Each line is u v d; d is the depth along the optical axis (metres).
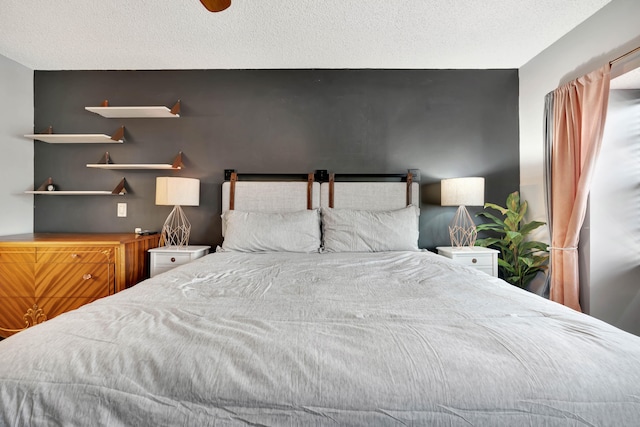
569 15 2.04
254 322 0.86
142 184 2.81
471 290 1.23
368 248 2.34
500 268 2.76
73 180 2.79
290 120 2.79
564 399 0.59
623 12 1.85
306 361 0.66
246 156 2.79
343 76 2.79
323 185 2.71
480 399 0.59
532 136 2.64
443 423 0.57
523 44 2.40
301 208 2.67
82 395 0.60
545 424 0.57
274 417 0.58
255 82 2.79
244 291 1.23
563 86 2.21
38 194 2.78
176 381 0.62
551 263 2.29
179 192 2.43
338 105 2.79
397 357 0.67
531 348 0.70
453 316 0.92
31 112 2.75
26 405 0.59
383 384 0.61
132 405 0.59
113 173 2.80
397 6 1.93
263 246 2.33
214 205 2.80
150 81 2.79
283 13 1.99
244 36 2.26
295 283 1.37
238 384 0.61
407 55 2.56
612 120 2.06
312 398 0.59
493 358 0.67
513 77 2.82
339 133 2.79
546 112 2.37
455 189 2.48
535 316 0.92
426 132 2.81
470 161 2.82
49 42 2.32
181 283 1.34
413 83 2.80
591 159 1.98
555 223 2.25
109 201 2.80
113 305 1.02
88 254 2.18
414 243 2.42
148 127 2.80
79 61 2.62
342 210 2.52
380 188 2.70
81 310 0.96
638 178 2.06
